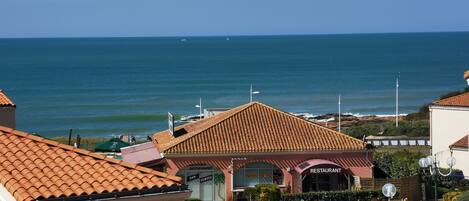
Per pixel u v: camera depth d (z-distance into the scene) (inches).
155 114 5944.9
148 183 774.5
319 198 1962.4
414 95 7475.4
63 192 725.3
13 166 764.0
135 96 7426.2
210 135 2132.1
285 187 2081.7
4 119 1608.0
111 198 741.3
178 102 6899.6
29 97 7362.2
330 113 5935.0
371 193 1969.7
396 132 4018.2
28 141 822.5
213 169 2069.4
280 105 6707.7
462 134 2354.8
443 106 2407.7
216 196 2065.7
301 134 2170.3
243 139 2124.8
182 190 788.6
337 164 2092.8
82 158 808.3
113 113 6122.1
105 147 2642.7
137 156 2137.1
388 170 2210.9
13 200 716.0
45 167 772.6
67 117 5885.8
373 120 5044.3
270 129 2192.4
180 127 2502.5
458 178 2160.4
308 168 2043.6
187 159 2050.9
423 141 3577.8
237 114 2266.2
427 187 2030.0
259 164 2089.1
